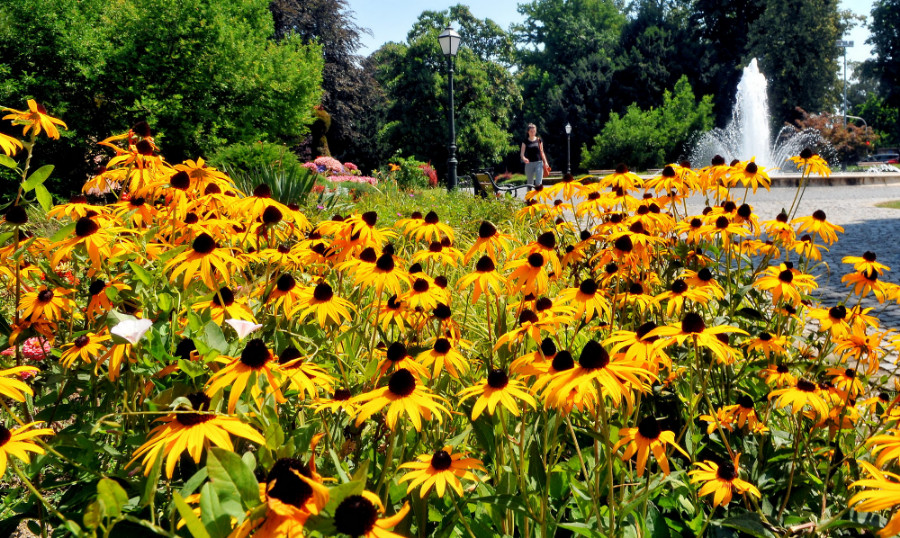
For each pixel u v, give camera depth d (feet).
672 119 142.20
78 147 39.04
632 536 5.45
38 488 5.76
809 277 8.68
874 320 8.48
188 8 44.80
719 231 9.84
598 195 11.37
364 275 7.43
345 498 3.32
